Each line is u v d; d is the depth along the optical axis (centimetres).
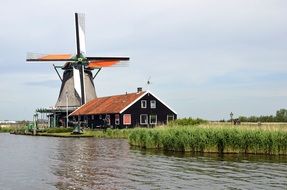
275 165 2214
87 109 7094
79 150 3300
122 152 3064
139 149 3316
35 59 7688
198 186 1644
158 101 6419
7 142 4588
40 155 2928
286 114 6094
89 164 2350
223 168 2119
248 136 2794
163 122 6359
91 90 7844
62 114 7838
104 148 3466
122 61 7831
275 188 1595
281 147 2733
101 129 6250
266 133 2769
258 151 2800
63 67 7981
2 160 2614
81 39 7794
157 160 2497
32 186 1678
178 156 2706
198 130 3017
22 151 3300
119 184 1698
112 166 2250
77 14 7781
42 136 6256
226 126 3116
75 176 1914
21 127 8694
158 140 3338
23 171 2094
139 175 1925
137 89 6650
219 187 1620
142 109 6306
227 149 2869
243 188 1598
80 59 7725
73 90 7788
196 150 3003
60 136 5853
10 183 1748
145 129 3566
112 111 6316
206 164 2278
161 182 1736
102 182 1748
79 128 6075
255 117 5891
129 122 6209
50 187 1652
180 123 4547
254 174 1922
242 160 2441
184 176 1886
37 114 7519
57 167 2236
